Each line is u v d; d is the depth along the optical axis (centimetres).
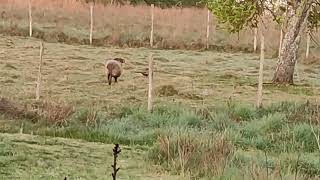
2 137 3822
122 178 3053
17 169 3031
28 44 10625
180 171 3247
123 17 14362
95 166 3272
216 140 3759
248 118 5656
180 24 14012
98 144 4006
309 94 7381
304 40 13025
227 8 7900
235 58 11131
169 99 6481
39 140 3866
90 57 9750
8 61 8525
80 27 13112
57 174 3006
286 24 8275
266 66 10288
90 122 4991
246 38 13088
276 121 5162
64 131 4516
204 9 15588
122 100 6316
